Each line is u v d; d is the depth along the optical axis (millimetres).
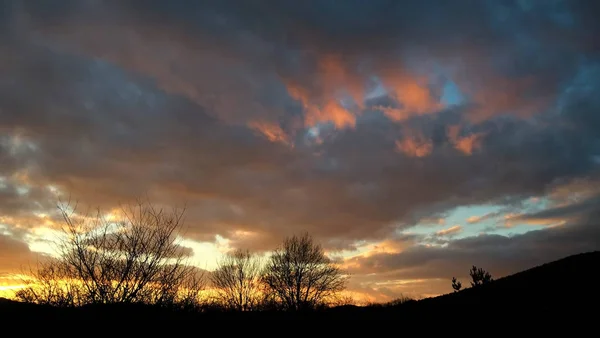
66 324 10695
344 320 23625
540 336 18094
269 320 20859
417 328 21688
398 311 27531
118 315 11156
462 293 33844
